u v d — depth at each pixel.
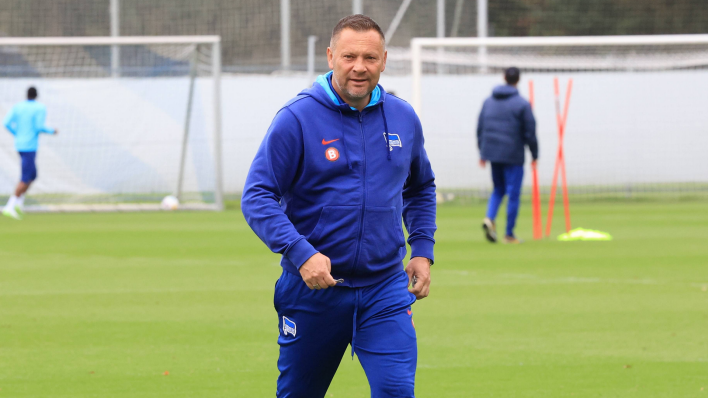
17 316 17.94
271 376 13.31
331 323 8.80
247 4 56.31
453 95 52.62
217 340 15.75
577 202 50.75
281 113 8.64
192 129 51.06
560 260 26.17
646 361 14.13
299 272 8.52
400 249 9.05
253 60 56.56
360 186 8.66
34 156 41.09
